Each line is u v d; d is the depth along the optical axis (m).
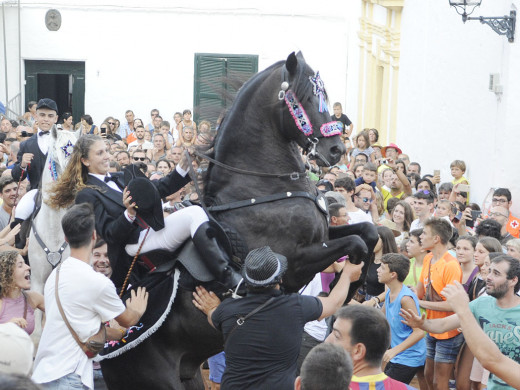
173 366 5.45
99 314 5.05
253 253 4.69
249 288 4.71
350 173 12.30
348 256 5.31
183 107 24.69
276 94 5.30
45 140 8.02
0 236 7.52
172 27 24.47
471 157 13.12
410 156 17.27
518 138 11.22
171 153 12.97
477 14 12.98
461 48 13.81
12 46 24.47
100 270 6.82
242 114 5.40
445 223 7.62
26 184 9.05
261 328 4.63
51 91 24.97
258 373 4.63
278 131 5.36
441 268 7.47
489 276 5.67
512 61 11.16
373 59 21.34
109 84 24.66
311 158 5.31
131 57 24.59
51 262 6.87
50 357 5.04
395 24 19.12
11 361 3.46
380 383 4.09
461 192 11.93
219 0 24.33
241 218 5.29
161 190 5.69
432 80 15.66
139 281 5.48
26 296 6.29
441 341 7.49
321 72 24.33
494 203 10.17
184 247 5.34
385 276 7.19
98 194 5.52
